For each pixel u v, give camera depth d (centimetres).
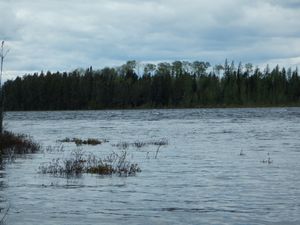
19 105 13562
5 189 1548
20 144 2852
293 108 12900
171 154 2644
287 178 1778
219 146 3122
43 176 1817
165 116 8888
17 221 1143
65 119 8212
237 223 1134
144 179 1759
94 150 2884
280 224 1126
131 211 1250
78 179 1748
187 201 1373
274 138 3753
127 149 2944
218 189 1559
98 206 1304
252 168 2062
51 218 1173
